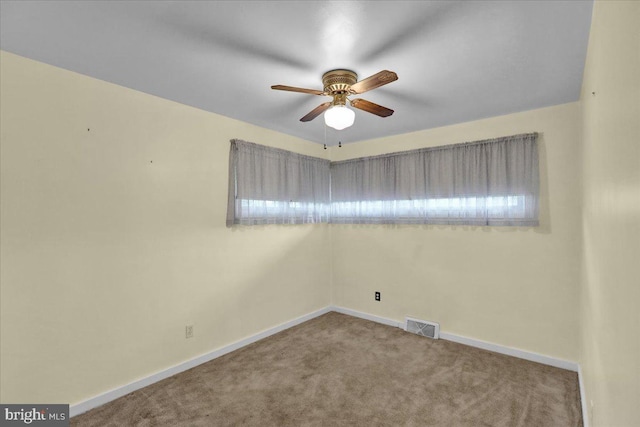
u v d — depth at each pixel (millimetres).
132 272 2418
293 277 3812
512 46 1796
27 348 1940
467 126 3234
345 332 3580
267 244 3496
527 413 2119
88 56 1922
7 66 1874
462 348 3141
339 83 2068
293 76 2188
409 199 3604
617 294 992
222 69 2084
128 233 2396
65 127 2088
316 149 4184
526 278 2904
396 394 2355
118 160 2342
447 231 3371
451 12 1499
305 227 3986
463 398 2297
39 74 1985
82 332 2162
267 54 1893
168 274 2639
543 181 2812
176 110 2697
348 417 2100
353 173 4102
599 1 1280
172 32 1669
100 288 2248
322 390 2414
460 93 2484
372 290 3977
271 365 2812
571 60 1954
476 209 3139
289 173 3682
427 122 3250
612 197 1078
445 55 1899
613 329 1066
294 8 1467
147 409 2184
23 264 1927
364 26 1609
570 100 2643
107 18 1550
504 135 3004
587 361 2012
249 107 2820
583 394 2170
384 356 2977
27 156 1938
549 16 1525
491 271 3094
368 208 3957
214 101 2668
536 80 2246
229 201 3086
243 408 2197
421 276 3559
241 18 1546
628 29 782
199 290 2857
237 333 3172
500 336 3047
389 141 3812
